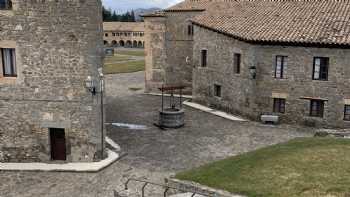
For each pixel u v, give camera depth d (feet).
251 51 84.48
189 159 63.57
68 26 58.03
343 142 57.41
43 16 57.88
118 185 53.36
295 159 48.52
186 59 118.21
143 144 71.56
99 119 61.31
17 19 58.23
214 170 48.44
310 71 80.38
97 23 58.75
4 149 62.75
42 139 62.08
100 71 60.75
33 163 62.08
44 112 61.21
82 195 50.67
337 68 77.77
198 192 39.68
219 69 97.60
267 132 78.79
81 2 57.00
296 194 38.42
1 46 59.36
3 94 61.00
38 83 60.29
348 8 87.35
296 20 86.89
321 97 80.43
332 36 77.41
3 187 53.67
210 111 97.40
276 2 99.71
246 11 99.91
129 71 184.96
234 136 76.18
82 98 60.23
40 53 59.26
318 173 43.29
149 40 120.67
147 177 55.83
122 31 408.26
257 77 85.25
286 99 83.82
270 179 42.80
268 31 84.48
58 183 54.75
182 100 112.47
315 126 81.97
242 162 50.65
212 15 104.83
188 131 79.97
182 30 116.78
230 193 40.16
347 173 42.93
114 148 68.95
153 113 96.32
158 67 122.01
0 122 62.03
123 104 107.34
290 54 81.35
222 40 94.94
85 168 58.95
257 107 86.63
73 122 61.16
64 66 59.41
